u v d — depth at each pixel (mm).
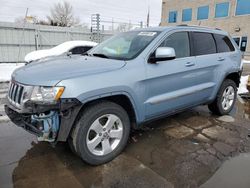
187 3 29688
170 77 3547
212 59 4312
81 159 2971
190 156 3236
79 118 2746
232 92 4973
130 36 3914
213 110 4875
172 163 3059
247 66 17172
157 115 3562
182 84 3785
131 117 3289
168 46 3637
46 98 2543
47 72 2789
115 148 3100
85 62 3152
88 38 18938
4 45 15516
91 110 2785
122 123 3113
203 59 4125
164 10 33188
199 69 4031
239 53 5055
